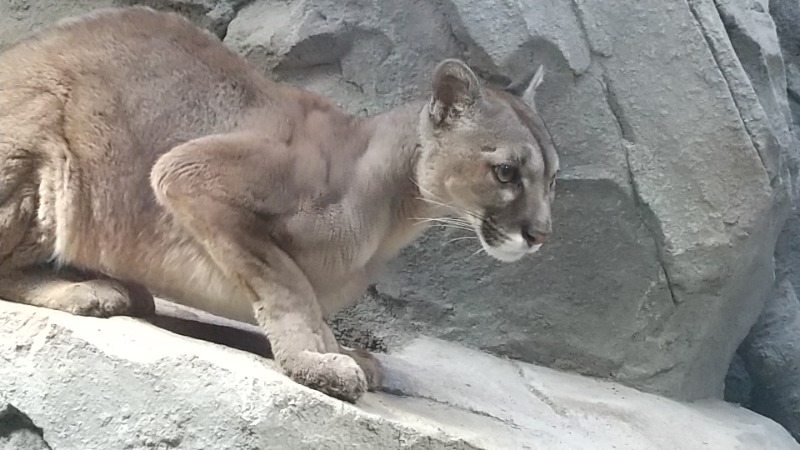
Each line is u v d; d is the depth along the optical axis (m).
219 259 3.53
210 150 3.54
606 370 5.29
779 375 6.50
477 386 4.52
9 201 3.66
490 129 3.77
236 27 5.15
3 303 3.54
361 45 5.06
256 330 4.16
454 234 5.09
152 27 3.92
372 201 3.72
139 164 3.71
